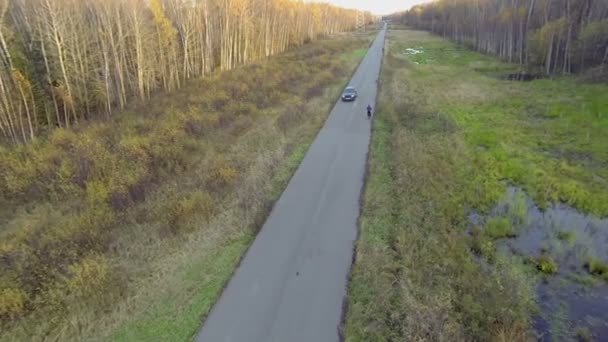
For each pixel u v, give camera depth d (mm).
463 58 61594
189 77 45031
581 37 40562
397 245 13219
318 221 15102
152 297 11414
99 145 21781
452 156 21828
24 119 27219
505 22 57406
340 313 10414
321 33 100875
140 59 35625
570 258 13656
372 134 24812
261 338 9734
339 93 35875
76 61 31578
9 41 27641
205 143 24578
